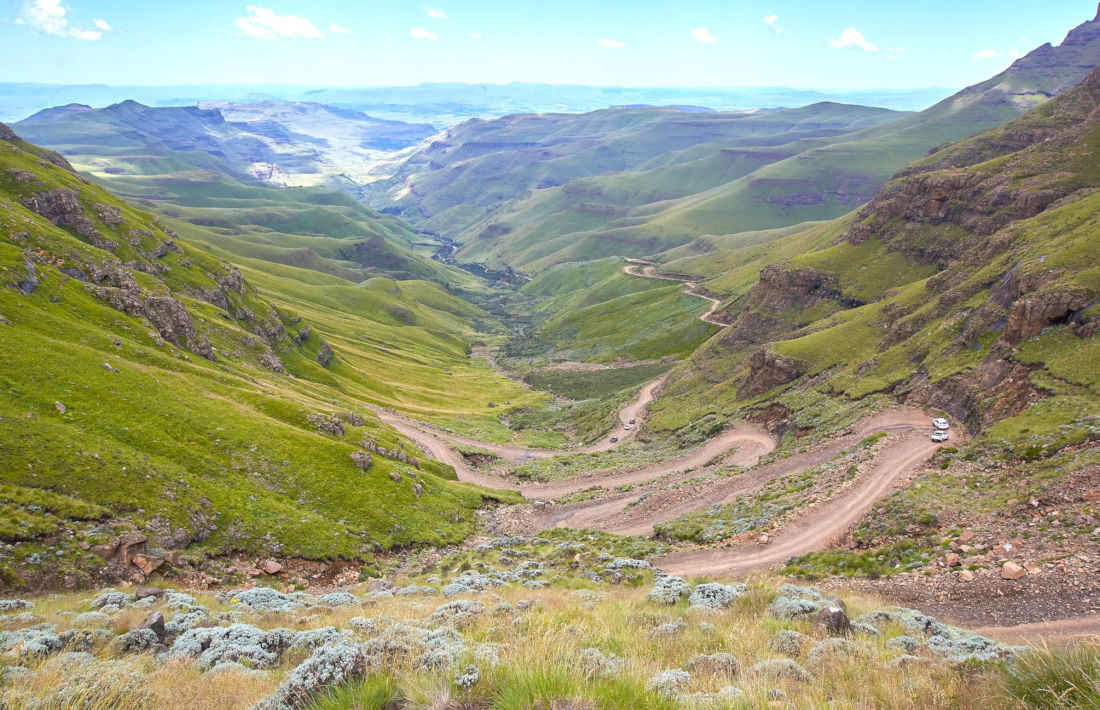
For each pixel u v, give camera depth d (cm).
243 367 11194
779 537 4562
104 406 6050
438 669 996
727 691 1015
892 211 16538
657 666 1392
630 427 13950
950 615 2569
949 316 9200
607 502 8106
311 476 6644
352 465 7244
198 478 5666
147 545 4453
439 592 3531
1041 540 3078
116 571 4131
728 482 6944
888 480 5188
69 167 18100
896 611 2273
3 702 1005
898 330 10219
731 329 17062
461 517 7538
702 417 12125
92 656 1516
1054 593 2528
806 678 1299
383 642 1230
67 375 6166
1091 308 6241
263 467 6444
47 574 3806
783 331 15912
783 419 9844
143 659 1619
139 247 13675
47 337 6912
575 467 10850
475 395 19938
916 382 8012
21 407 5422
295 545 5369
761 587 2491
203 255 15462
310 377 14500
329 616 2506
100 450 5178
